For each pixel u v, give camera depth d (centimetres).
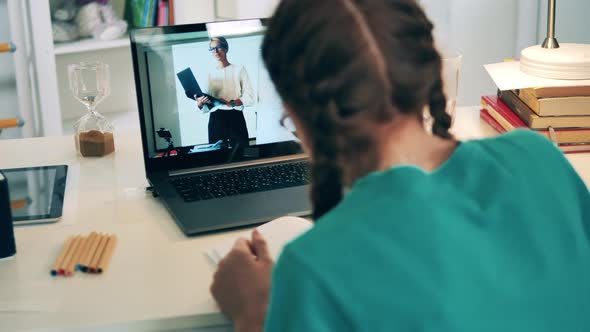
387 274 72
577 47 188
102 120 178
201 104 159
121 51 328
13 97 293
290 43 77
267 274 110
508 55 334
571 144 174
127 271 124
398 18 76
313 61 75
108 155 177
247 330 105
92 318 111
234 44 160
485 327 74
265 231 130
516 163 83
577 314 83
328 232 74
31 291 119
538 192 82
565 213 83
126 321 110
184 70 158
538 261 79
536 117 173
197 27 158
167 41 156
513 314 76
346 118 75
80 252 129
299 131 83
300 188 152
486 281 75
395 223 74
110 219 143
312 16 76
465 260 74
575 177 88
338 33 75
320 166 79
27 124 294
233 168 162
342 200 81
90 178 164
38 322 110
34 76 293
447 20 332
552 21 184
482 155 82
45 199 151
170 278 122
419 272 72
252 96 162
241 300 109
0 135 293
